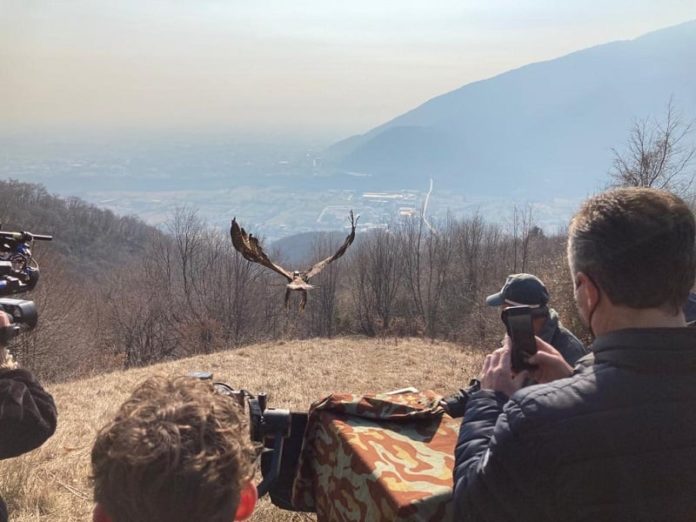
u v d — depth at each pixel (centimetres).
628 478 154
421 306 4328
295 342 3269
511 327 207
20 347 2636
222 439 128
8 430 229
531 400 167
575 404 161
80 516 602
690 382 159
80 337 3159
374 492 209
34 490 634
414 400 268
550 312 363
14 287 273
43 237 294
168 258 4200
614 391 160
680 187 1440
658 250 159
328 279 4231
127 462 121
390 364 2392
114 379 1947
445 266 4238
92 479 130
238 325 4019
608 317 171
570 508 158
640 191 172
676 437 154
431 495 201
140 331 3888
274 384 1895
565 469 157
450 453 231
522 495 162
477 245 4138
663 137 1540
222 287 4100
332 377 2075
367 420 256
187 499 120
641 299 162
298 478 262
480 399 201
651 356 159
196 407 131
